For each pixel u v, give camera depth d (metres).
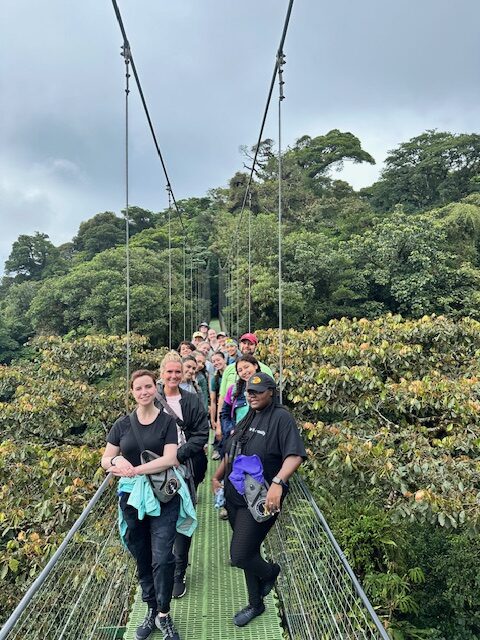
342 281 16.64
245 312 16.25
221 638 2.45
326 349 5.70
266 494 2.32
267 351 6.00
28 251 29.44
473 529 3.72
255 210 25.81
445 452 4.55
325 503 5.24
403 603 4.55
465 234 18.12
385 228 16.97
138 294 16.25
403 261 16.66
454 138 28.95
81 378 7.75
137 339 8.09
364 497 5.31
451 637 4.75
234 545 2.40
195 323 22.44
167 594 2.25
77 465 5.08
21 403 6.29
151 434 2.22
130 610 3.00
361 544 4.80
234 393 3.11
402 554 4.96
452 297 15.62
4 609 4.03
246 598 2.81
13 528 4.57
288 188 25.94
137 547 2.34
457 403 4.75
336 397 5.20
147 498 2.18
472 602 4.79
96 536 2.76
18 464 5.05
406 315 16.38
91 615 2.43
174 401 2.67
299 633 2.58
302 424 4.80
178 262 22.80
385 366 5.77
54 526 4.48
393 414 5.70
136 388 2.20
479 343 6.11
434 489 3.96
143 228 35.12
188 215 36.25
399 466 4.16
